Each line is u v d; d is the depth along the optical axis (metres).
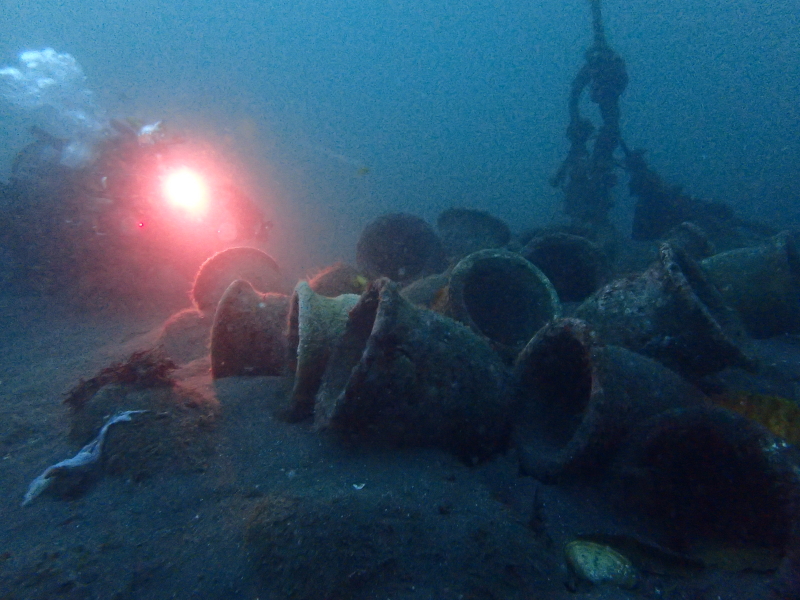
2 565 2.44
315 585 2.17
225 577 2.26
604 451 3.02
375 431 3.24
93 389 4.05
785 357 5.29
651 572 2.49
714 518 2.71
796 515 2.31
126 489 3.01
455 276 5.06
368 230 8.72
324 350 3.84
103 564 2.38
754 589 2.27
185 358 6.24
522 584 2.32
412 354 3.18
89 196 9.62
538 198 33.91
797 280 5.90
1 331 8.23
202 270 7.29
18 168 10.57
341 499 2.60
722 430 2.68
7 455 3.75
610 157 12.91
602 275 6.37
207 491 2.95
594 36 12.52
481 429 3.38
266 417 3.87
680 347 3.99
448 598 2.18
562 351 3.52
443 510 2.64
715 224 11.47
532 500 3.00
